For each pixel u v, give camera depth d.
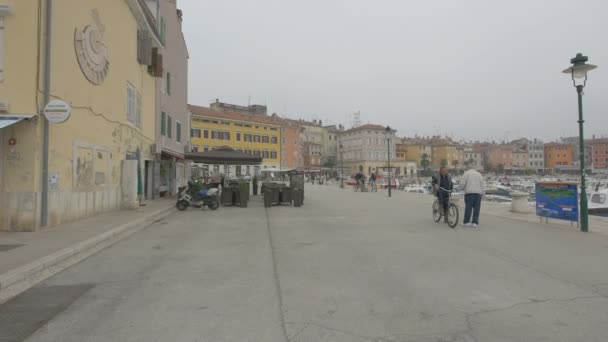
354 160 108.88
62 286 5.28
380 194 27.34
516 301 4.60
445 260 6.71
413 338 3.61
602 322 3.96
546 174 131.62
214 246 8.11
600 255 7.08
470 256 7.01
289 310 4.34
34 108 8.98
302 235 9.46
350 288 5.14
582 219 9.80
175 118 24.98
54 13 9.61
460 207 16.81
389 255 7.12
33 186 9.00
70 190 10.59
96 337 3.65
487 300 4.64
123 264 6.53
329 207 17.08
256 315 4.19
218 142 66.44
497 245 8.04
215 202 16.08
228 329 3.82
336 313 4.25
